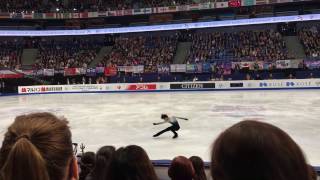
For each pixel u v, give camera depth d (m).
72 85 44.66
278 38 48.41
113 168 2.36
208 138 15.98
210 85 41.16
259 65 42.88
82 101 33.44
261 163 1.17
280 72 42.31
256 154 1.18
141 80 45.75
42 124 1.55
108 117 23.11
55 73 49.47
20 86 44.22
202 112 23.78
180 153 13.51
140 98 34.81
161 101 31.44
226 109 24.73
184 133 17.30
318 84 37.66
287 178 1.16
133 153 2.42
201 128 18.39
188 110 25.02
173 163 3.93
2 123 22.06
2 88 45.22
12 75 47.34
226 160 1.22
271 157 1.17
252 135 1.21
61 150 1.51
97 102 32.22
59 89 44.66
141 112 24.94
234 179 1.20
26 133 1.51
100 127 19.61
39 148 1.47
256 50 47.09
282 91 36.97
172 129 16.19
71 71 49.22
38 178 1.42
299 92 35.28
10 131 1.56
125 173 2.33
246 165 1.18
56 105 30.59
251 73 43.09
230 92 38.09
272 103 27.22
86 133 18.06
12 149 1.45
